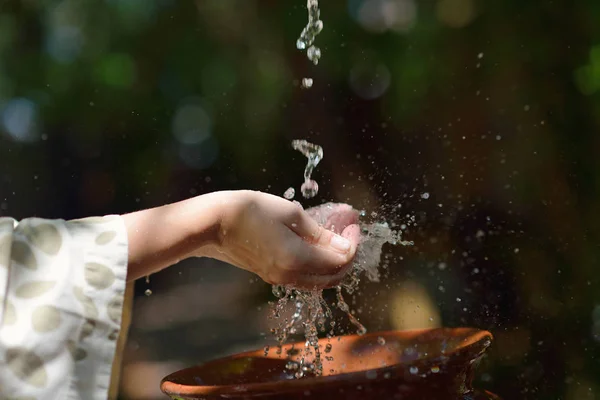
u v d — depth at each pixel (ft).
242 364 8.63
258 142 30.32
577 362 13.73
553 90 17.19
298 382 8.05
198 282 39.47
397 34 21.91
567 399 13.10
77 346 8.16
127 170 35.63
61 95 35.22
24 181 35.42
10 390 8.09
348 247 8.44
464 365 8.21
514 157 17.48
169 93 34.09
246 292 33.58
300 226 8.41
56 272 8.21
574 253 15.78
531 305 15.17
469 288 15.85
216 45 31.17
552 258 15.84
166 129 35.04
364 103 22.17
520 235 16.48
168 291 38.34
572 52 16.93
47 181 35.55
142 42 33.09
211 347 26.50
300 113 23.38
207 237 8.39
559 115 17.03
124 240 8.29
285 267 8.41
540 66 17.35
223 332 28.35
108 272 8.24
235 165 31.19
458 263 16.33
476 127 18.43
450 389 8.19
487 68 18.63
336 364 8.68
